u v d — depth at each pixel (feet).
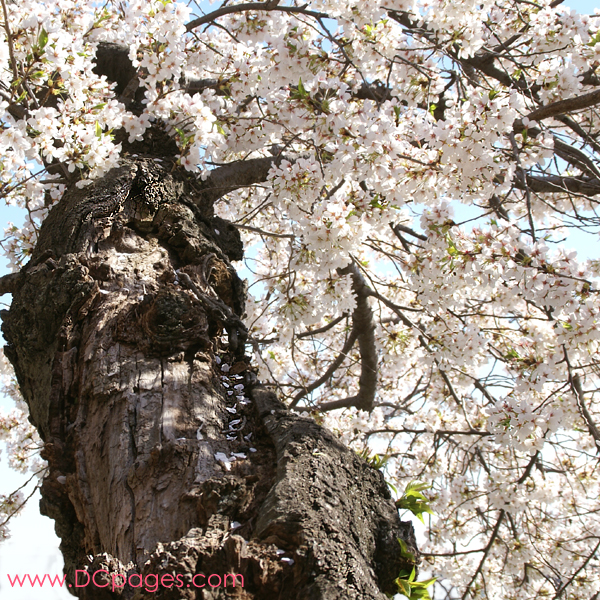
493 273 9.68
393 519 5.37
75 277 7.88
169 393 6.60
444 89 13.06
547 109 9.91
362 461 5.81
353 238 9.55
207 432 6.16
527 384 11.55
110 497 5.73
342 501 5.06
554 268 9.37
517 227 9.61
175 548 4.45
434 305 12.05
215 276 9.18
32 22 8.29
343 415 20.45
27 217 12.74
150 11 9.51
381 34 11.26
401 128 9.87
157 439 6.00
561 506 21.16
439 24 11.65
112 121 9.02
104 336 7.30
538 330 11.74
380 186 9.87
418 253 11.68
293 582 4.30
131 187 9.52
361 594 4.29
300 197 9.96
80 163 8.53
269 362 18.02
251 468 5.69
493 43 16.01
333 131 9.43
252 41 13.50
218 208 18.53
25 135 8.24
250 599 4.22
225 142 10.96
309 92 9.75
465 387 18.62
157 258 8.84
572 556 19.08
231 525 4.86
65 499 6.53
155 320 7.24
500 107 8.94
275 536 4.56
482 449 19.12
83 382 6.88
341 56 12.59
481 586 18.81
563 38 12.16
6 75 9.46
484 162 9.30
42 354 7.91
